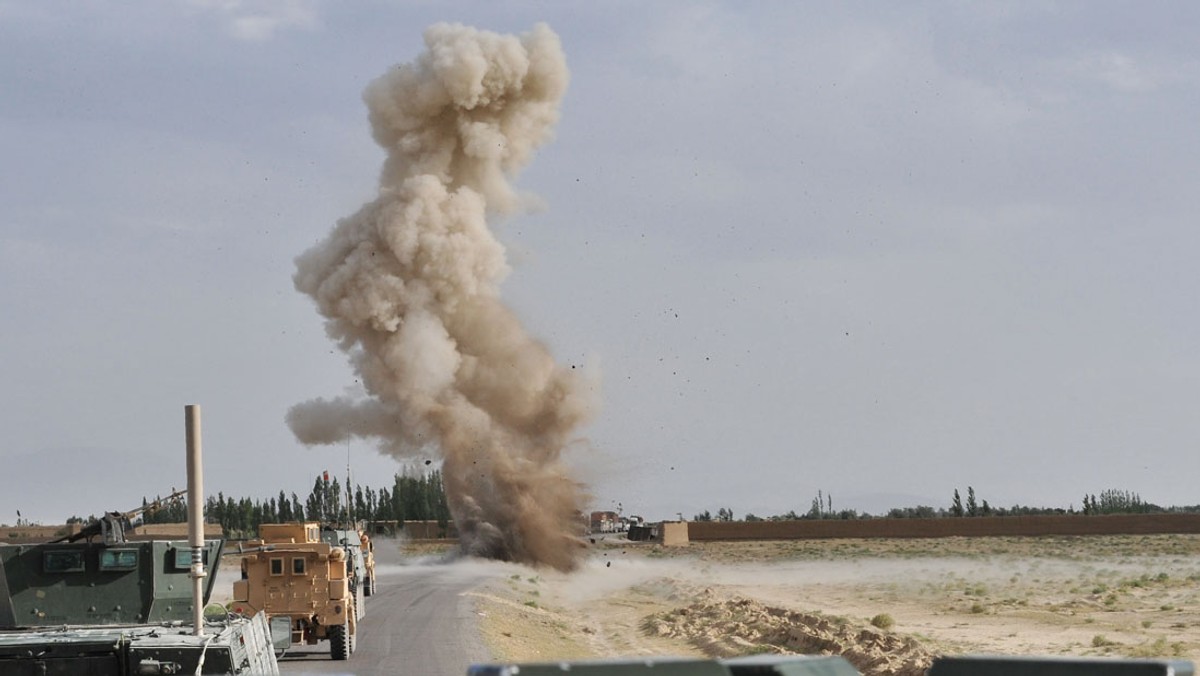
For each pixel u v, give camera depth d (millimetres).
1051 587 67375
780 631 40219
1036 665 6820
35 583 15602
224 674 13586
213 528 122562
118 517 15969
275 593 31578
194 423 14289
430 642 35406
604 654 37500
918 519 119062
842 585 74188
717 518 160500
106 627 15086
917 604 59094
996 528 118312
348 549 40312
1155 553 93062
